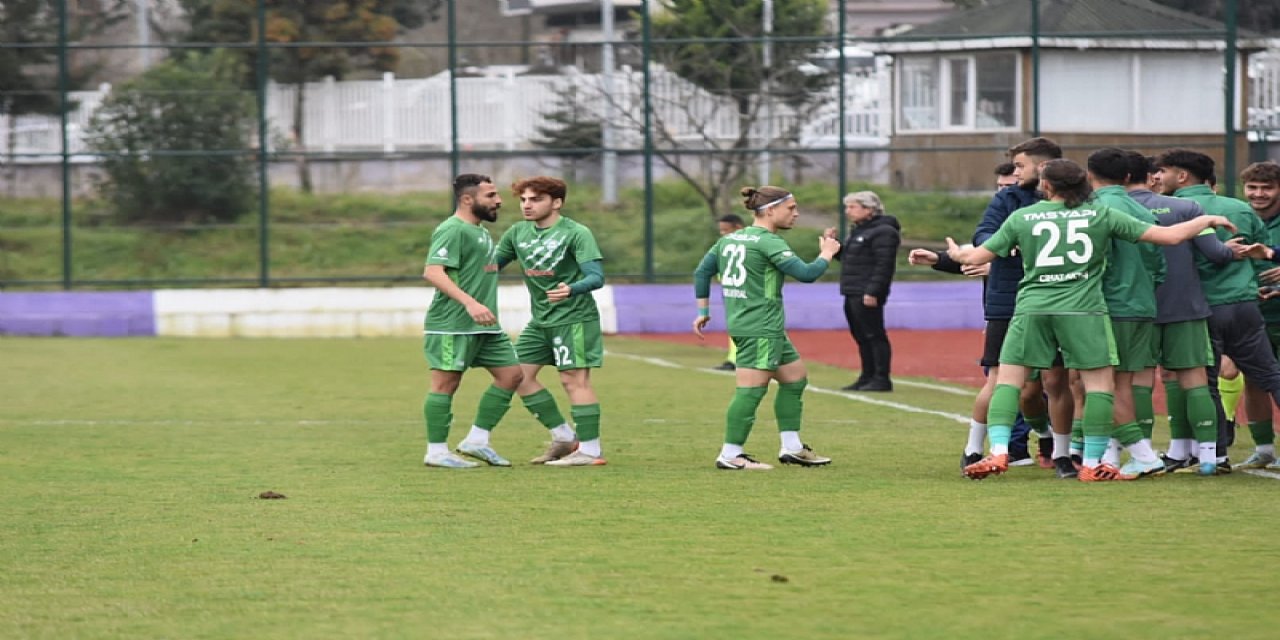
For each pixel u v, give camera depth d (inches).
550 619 641.0
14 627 631.2
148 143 2876.5
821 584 701.3
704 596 679.1
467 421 1396.4
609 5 2955.2
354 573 727.7
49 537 820.0
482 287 1074.1
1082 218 949.8
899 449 1179.3
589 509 898.7
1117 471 996.6
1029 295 968.3
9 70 2815.0
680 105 2942.9
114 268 2847.0
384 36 2955.2
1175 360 1013.2
